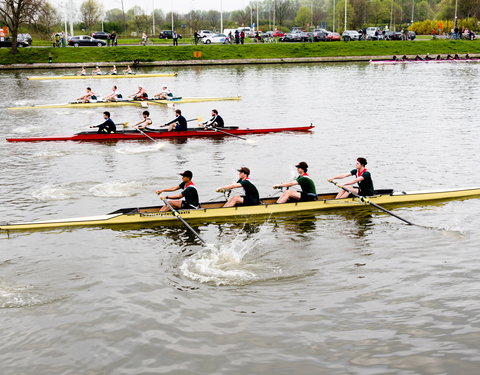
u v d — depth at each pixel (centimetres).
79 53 7250
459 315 961
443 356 846
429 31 11888
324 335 910
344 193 1559
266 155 2264
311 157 2214
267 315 975
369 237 1337
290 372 816
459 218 1471
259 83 5184
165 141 2591
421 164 2064
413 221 1449
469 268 1151
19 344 898
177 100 3991
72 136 2620
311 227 1405
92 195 1702
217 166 2083
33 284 1102
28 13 7106
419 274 1126
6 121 3206
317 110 3522
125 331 930
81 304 1020
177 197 1466
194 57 7494
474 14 11412
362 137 2608
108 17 17525
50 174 1966
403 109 3497
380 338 898
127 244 1306
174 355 862
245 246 1286
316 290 1065
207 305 1012
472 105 3628
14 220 1472
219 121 2747
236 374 815
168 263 1196
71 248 1284
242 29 10481
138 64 7106
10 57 7025
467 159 2136
